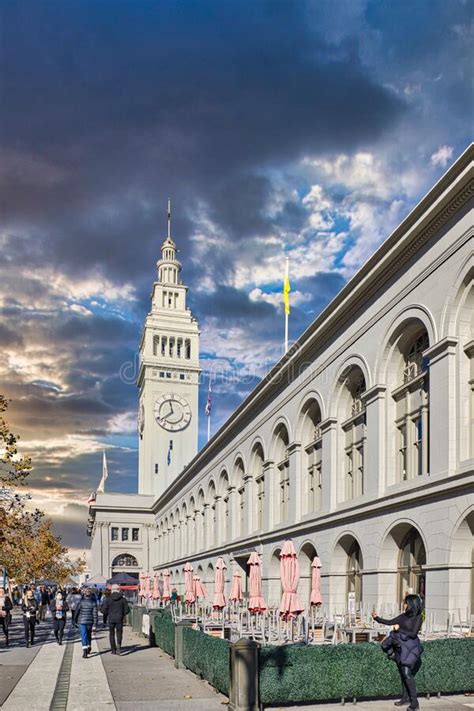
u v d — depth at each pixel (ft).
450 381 75.31
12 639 101.86
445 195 74.33
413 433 87.04
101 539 351.25
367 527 93.81
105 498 355.56
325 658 47.26
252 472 160.04
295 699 46.11
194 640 61.67
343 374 106.63
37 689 54.70
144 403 377.71
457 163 71.20
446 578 72.95
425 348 86.43
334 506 107.24
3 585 166.61
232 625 86.02
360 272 95.35
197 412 379.96
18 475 104.47
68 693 52.70
